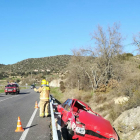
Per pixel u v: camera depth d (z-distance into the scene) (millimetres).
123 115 11438
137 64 31703
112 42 29078
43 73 142125
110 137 6594
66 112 8469
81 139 6543
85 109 9492
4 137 6191
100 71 29516
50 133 6855
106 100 19234
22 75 141250
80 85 34625
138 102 11664
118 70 27469
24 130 7156
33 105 15453
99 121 7312
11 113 10883
